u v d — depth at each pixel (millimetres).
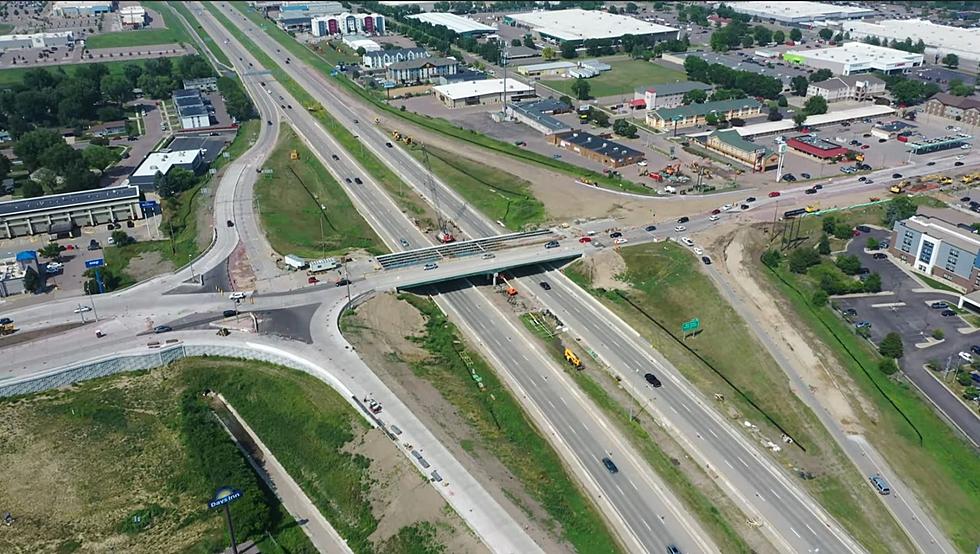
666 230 186000
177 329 141625
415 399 121500
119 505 105812
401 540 95688
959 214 195000
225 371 132000
